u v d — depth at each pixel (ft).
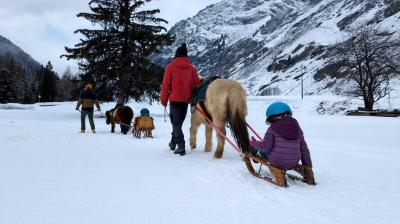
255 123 69.51
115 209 12.66
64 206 12.79
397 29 339.98
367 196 15.58
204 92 24.32
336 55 141.08
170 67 25.96
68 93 328.29
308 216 12.60
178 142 25.55
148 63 92.17
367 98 120.78
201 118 26.48
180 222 11.59
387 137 43.73
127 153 25.73
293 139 17.39
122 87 90.12
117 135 42.60
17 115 97.14
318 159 25.50
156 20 92.43
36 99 302.45
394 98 146.82
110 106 119.96
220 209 13.04
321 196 15.38
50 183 15.87
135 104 127.34
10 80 248.32
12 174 17.39
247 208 13.28
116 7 90.74
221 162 22.45
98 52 88.84
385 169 22.00
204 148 29.43
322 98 158.51
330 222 12.07
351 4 567.18
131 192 14.88
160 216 12.08
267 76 515.91
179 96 25.76
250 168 19.26
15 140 33.58
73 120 81.00
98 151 26.43
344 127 60.29
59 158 22.49
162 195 14.60
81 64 90.94
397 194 16.06
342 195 15.66
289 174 19.17
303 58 474.90
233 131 20.90
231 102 21.44
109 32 90.02
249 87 507.71
